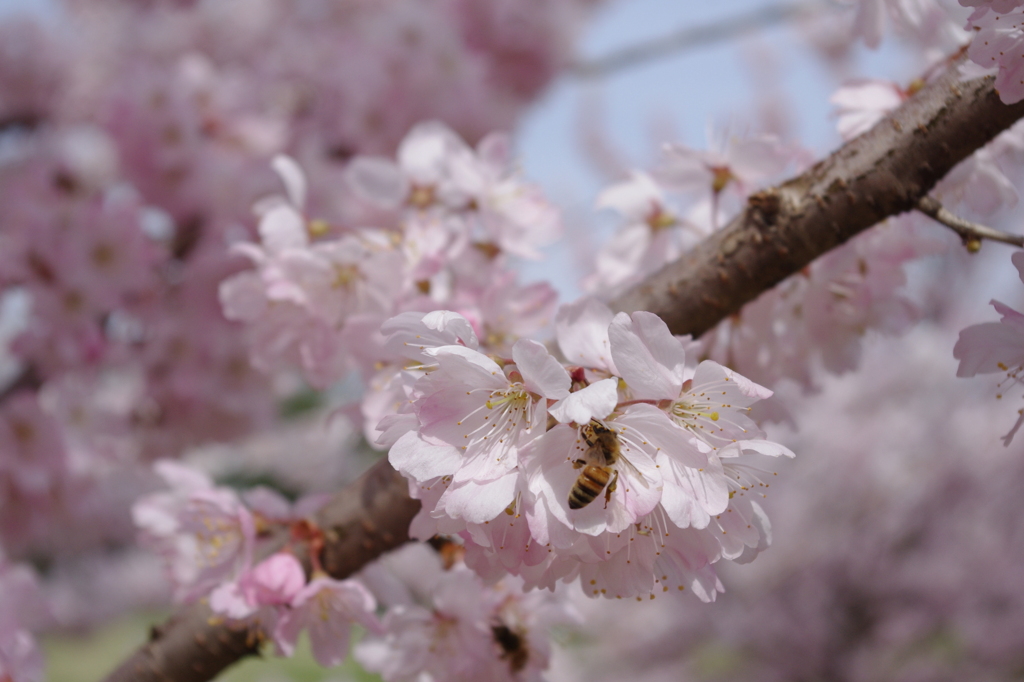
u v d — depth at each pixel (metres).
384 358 0.37
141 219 0.69
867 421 1.57
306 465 1.98
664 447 0.30
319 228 0.40
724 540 0.30
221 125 0.88
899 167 0.33
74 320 0.67
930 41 0.36
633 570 0.30
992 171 0.36
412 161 0.42
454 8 1.11
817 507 1.56
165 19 1.18
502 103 1.05
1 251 0.64
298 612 0.34
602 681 1.57
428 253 0.38
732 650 1.59
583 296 0.31
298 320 0.39
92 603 2.34
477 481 0.29
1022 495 1.49
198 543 0.38
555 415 0.29
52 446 0.68
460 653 0.35
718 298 0.33
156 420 0.79
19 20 1.15
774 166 0.37
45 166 0.74
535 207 0.40
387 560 0.39
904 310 0.39
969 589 1.47
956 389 1.57
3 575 0.46
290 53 1.05
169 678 0.35
